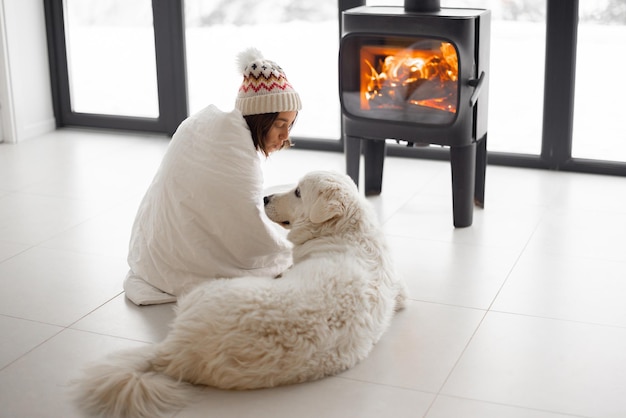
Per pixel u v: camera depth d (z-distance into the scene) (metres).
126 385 2.19
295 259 2.63
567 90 4.20
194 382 2.32
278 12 4.66
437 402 2.27
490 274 3.11
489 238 3.47
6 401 2.27
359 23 3.58
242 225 2.82
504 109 4.39
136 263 3.00
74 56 5.19
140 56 5.06
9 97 4.88
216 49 4.86
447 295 2.94
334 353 2.36
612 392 2.32
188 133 2.87
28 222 3.65
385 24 3.52
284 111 2.83
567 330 2.67
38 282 3.04
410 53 3.52
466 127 3.49
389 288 2.55
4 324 2.72
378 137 3.71
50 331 2.67
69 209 3.82
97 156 4.68
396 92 3.61
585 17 4.11
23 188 4.11
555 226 3.58
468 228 3.58
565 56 4.15
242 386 2.29
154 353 2.31
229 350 2.23
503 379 2.38
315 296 2.31
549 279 3.06
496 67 4.34
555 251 3.32
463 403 2.27
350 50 3.63
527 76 4.30
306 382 2.35
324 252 2.52
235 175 2.78
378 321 2.48
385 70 3.60
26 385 2.35
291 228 2.73
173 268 2.90
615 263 3.19
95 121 5.24
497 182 4.18
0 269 3.15
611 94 4.20
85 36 5.12
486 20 3.52
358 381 2.37
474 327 2.70
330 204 2.53
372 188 4.00
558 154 4.32
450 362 2.48
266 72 2.79
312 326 2.27
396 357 2.50
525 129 4.39
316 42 4.63
